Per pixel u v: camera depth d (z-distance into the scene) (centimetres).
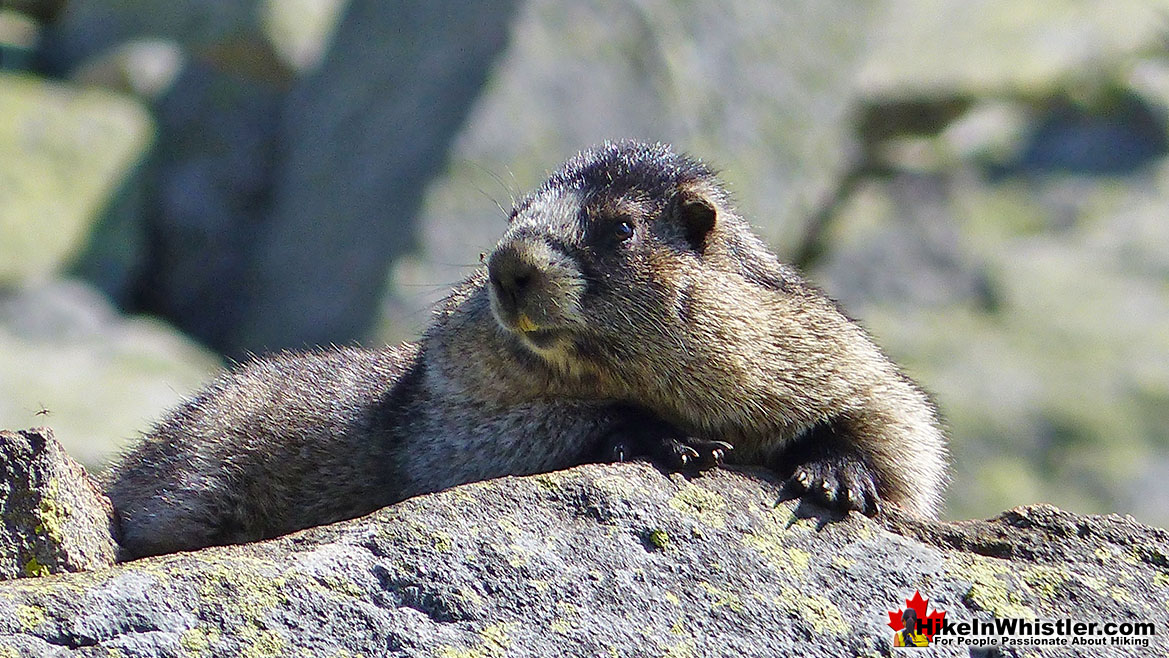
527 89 1900
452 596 653
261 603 636
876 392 839
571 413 817
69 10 2348
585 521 693
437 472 839
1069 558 715
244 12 2203
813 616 671
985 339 1895
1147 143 2188
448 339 858
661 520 700
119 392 1683
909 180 2139
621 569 675
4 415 1588
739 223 877
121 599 627
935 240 2042
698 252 837
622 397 825
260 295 1958
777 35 2077
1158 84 2247
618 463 747
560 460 812
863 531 718
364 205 1877
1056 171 2153
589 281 804
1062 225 2075
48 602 621
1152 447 1761
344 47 2111
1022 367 1848
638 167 854
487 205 1827
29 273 1884
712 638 657
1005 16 2423
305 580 646
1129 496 1711
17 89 2083
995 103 2280
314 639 631
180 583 636
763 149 2016
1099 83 2272
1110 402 1809
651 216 834
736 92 2019
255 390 918
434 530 675
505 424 825
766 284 857
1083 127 2220
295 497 877
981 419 1786
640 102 1947
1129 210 2081
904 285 1989
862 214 2083
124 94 2161
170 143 2116
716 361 809
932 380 1836
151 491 887
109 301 1939
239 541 882
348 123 2000
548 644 644
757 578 684
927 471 854
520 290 792
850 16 2166
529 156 1870
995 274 1991
